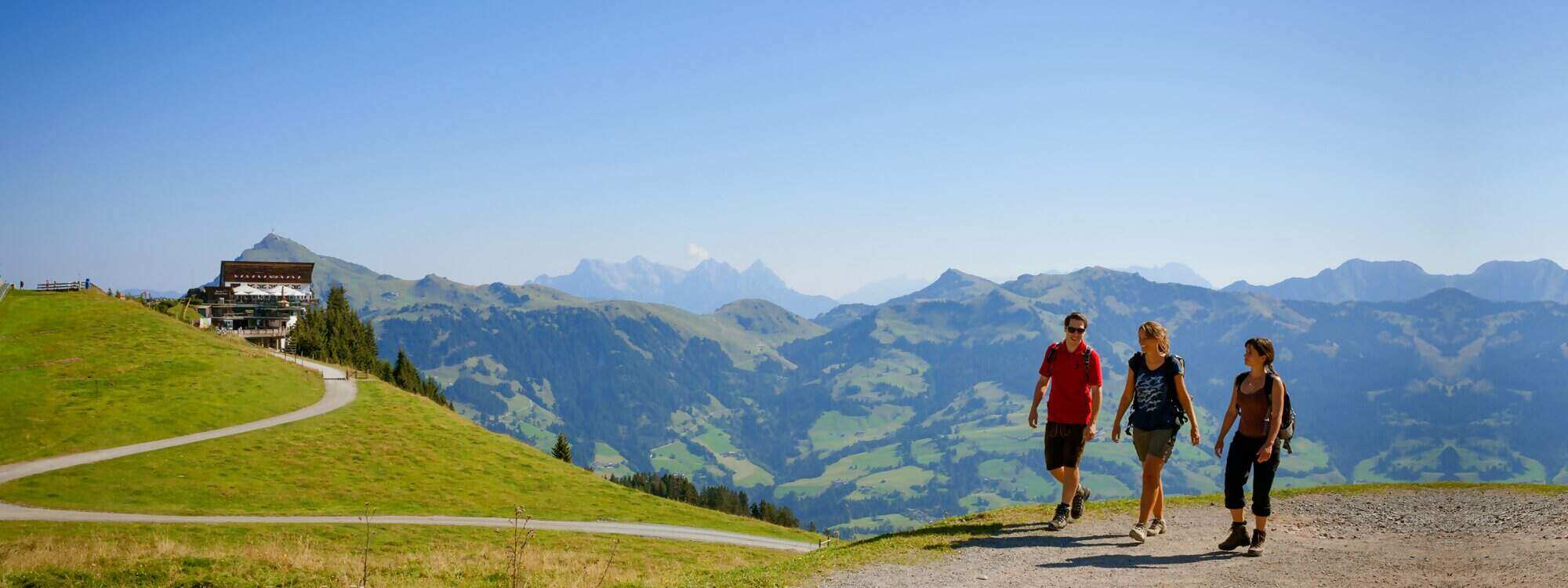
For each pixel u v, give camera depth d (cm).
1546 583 1109
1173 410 1486
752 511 19112
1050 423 1644
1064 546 1469
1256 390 1388
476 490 7138
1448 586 1132
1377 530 1631
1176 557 1370
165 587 1709
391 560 2145
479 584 1769
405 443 8038
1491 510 1830
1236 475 1398
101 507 5209
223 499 5766
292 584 1727
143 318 11388
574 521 6638
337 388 10162
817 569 1384
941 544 1520
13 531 4153
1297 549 1440
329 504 6044
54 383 8119
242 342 12688
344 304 16862
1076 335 1595
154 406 7862
